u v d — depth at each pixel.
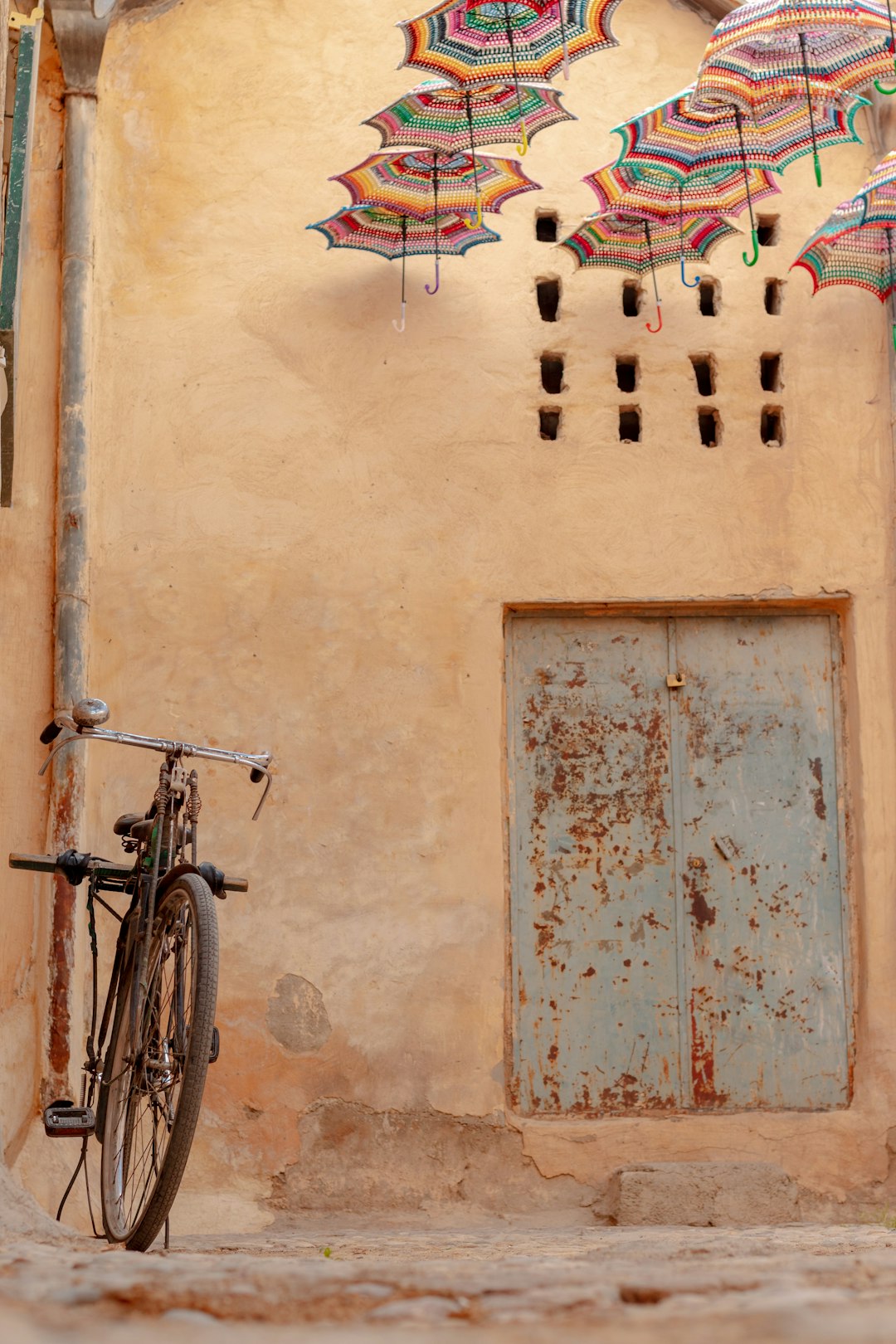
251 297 7.74
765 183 7.29
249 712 7.36
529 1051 7.30
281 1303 1.99
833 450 7.74
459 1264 2.59
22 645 7.21
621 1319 1.75
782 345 7.84
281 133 7.92
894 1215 6.84
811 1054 7.37
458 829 7.32
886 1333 1.54
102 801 7.20
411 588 7.51
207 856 7.20
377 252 7.65
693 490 7.66
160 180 7.84
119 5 7.93
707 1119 7.17
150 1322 1.78
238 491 7.55
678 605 7.62
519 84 6.56
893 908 7.39
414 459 7.62
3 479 6.39
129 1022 4.04
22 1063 6.67
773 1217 6.85
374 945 7.19
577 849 7.49
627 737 7.60
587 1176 7.06
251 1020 7.09
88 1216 6.46
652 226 7.51
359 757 7.35
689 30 8.15
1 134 5.95
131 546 7.46
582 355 7.77
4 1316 1.71
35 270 7.59
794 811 7.57
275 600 7.46
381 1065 7.09
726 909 7.47
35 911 6.97
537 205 7.94
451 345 7.74
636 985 7.40
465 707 7.42
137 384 7.62
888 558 7.66
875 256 7.58
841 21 6.05
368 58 8.02
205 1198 6.87
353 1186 6.97
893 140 8.00
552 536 7.59
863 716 7.54
